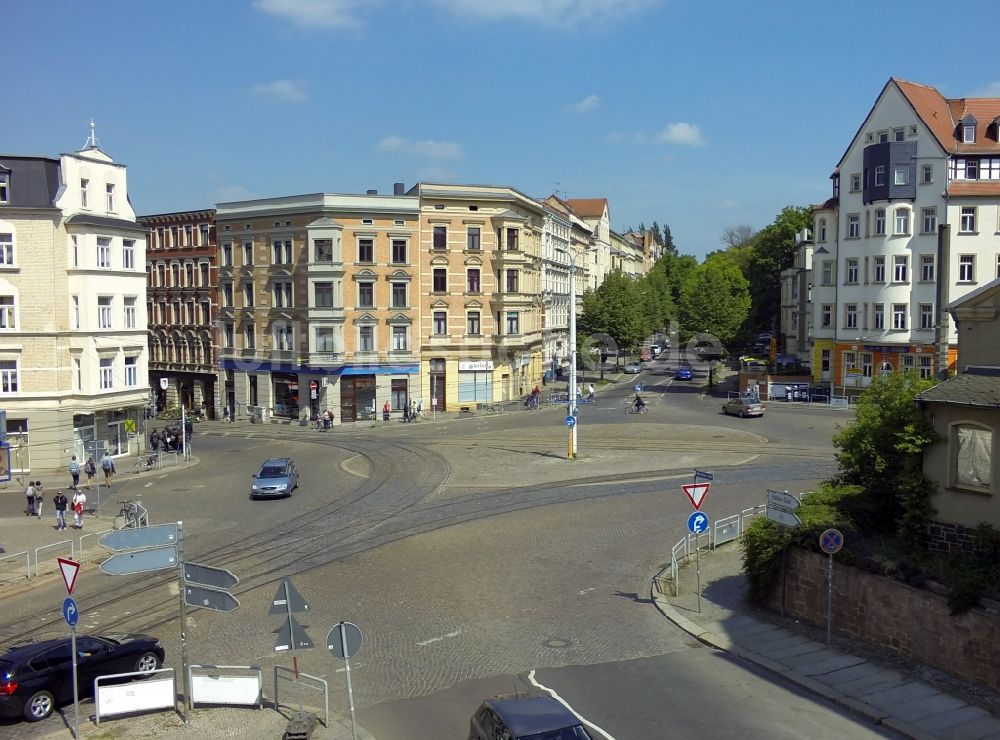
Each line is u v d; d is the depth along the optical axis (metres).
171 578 25.47
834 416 57.84
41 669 15.99
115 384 47.38
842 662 17.56
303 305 63.56
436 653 18.75
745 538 22.00
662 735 14.46
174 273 75.56
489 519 31.39
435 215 65.38
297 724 14.34
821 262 68.69
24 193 45.00
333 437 56.22
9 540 30.77
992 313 20.33
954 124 61.62
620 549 27.25
